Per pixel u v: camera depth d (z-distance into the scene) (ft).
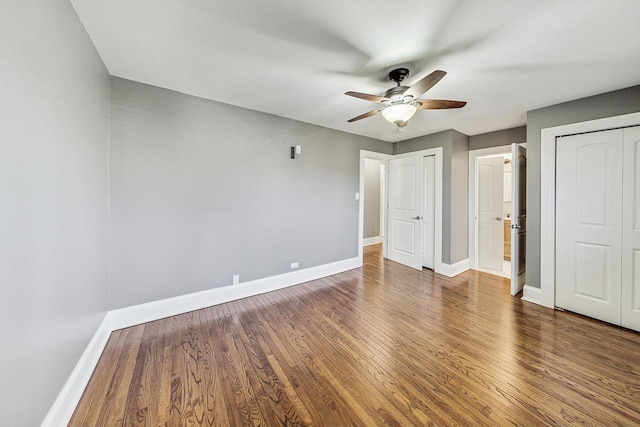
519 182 10.41
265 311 8.66
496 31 5.13
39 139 3.71
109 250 7.14
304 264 11.78
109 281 7.16
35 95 3.61
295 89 7.99
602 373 5.55
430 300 9.64
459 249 13.17
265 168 10.31
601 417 4.42
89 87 5.59
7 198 3.05
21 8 3.29
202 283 8.88
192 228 8.62
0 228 2.93
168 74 7.07
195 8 4.61
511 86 7.60
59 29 4.23
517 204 10.09
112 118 7.13
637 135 7.39
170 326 7.58
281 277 10.97
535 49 5.74
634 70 6.61
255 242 10.15
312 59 6.27
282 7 4.56
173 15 4.80
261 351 6.36
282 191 10.87
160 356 6.12
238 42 5.63
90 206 5.71
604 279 7.98
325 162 12.37
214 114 8.94
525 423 4.31
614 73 6.77
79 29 4.98
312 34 5.32
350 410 4.59
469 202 13.69
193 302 8.69
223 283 9.36
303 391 5.04
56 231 4.18
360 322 7.91
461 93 8.10
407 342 6.79
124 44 5.73
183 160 8.36
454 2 4.37
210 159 8.91
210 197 8.96
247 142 9.76
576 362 5.94
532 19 4.77
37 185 3.66
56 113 4.17
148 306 7.84
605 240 7.95
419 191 13.93
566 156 8.75
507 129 12.17
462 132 12.92
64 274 4.44
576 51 5.81
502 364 5.87
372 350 6.42
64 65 4.42
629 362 5.94
